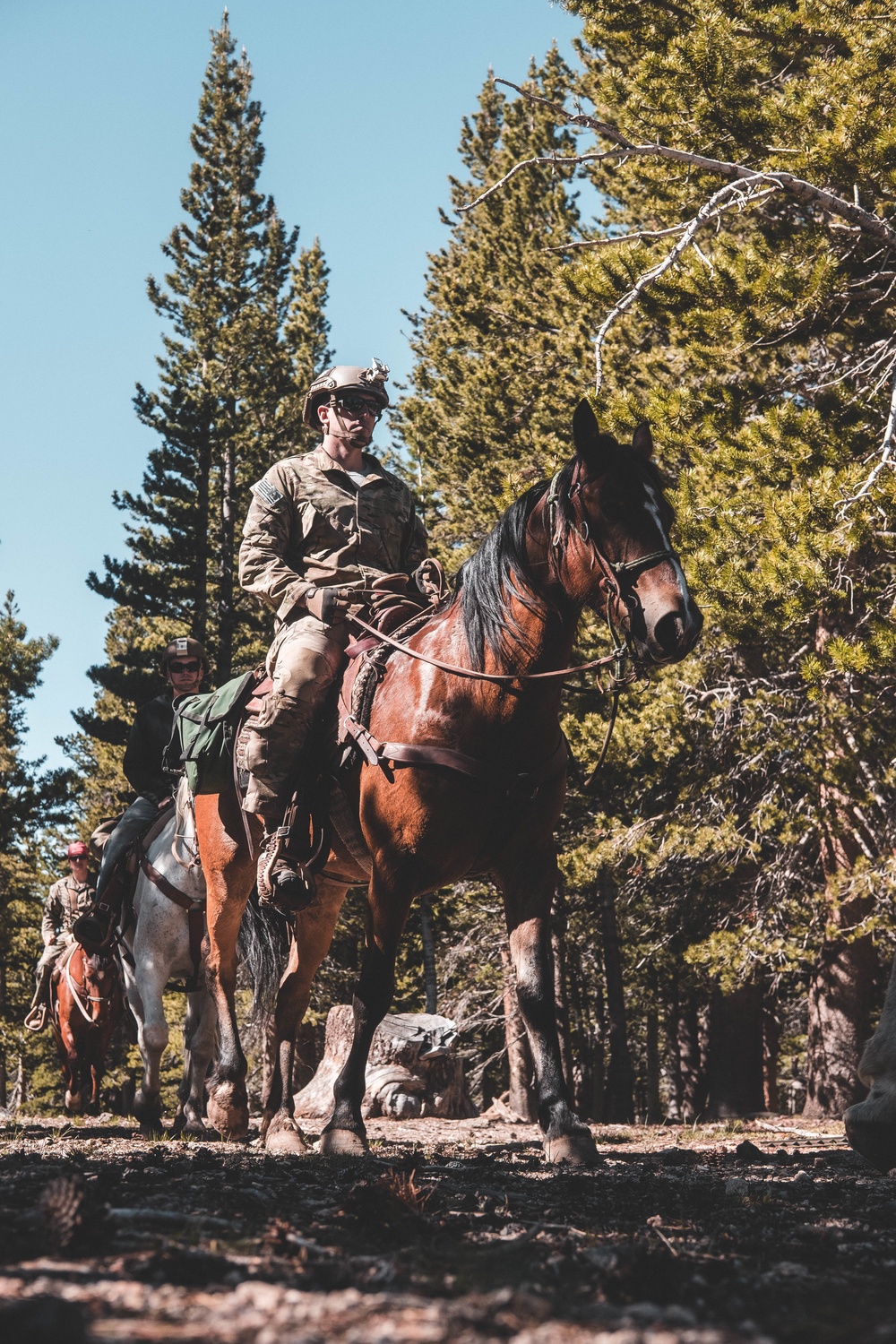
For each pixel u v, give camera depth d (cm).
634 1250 290
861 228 1051
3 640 3934
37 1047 4322
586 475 496
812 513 998
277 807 565
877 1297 255
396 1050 1344
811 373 1258
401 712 526
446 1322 204
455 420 2512
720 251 1086
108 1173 407
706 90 1072
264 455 3575
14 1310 183
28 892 4078
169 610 3553
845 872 1611
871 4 1036
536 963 534
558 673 505
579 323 1602
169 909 830
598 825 1805
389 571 606
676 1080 3366
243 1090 650
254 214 3534
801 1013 3092
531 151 2542
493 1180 488
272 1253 281
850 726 1463
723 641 1573
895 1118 523
